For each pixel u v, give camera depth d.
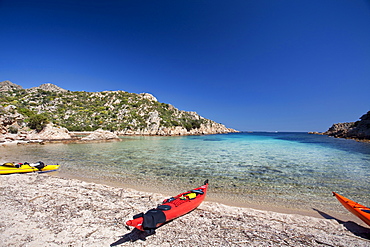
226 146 32.69
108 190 8.19
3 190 7.80
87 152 22.19
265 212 6.39
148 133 74.69
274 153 23.12
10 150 23.03
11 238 4.37
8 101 76.50
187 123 94.50
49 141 32.97
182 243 4.46
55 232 4.73
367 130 53.69
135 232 4.88
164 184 9.96
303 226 5.49
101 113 86.00
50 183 9.02
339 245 4.56
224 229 5.19
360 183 10.31
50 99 92.31
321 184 10.14
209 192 8.77
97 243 4.33
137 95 127.19
